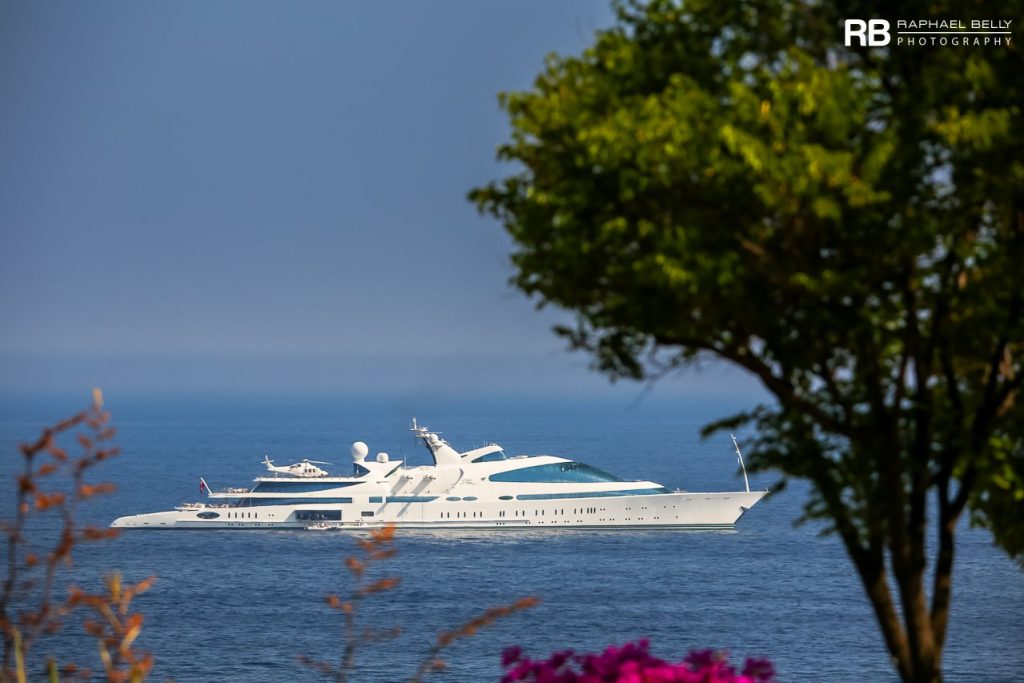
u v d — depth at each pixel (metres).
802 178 49.09
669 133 51.28
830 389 59.25
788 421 61.97
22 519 36.41
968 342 59.66
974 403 65.19
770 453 62.06
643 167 51.25
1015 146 53.34
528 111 55.47
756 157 49.28
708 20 59.19
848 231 51.69
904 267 56.97
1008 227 58.59
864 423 61.16
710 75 58.28
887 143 51.06
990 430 61.88
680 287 51.81
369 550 43.62
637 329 55.66
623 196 52.16
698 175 51.78
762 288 53.41
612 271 54.00
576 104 54.75
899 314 59.34
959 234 56.69
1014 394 63.59
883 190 51.81
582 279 56.31
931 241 53.19
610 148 51.84
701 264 50.88
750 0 58.81
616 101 55.16
